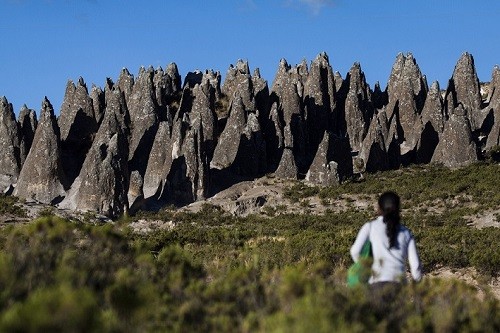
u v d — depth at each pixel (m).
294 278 7.28
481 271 21.47
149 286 7.32
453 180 57.09
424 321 7.17
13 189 64.94
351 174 62.38
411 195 54.69
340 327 6.20
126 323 6.35
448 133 64.94
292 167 63.03
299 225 46.16
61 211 52.56
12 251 7.65
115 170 56.09
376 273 8.12
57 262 7.50
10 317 5.21
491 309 8.08
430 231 34.31
